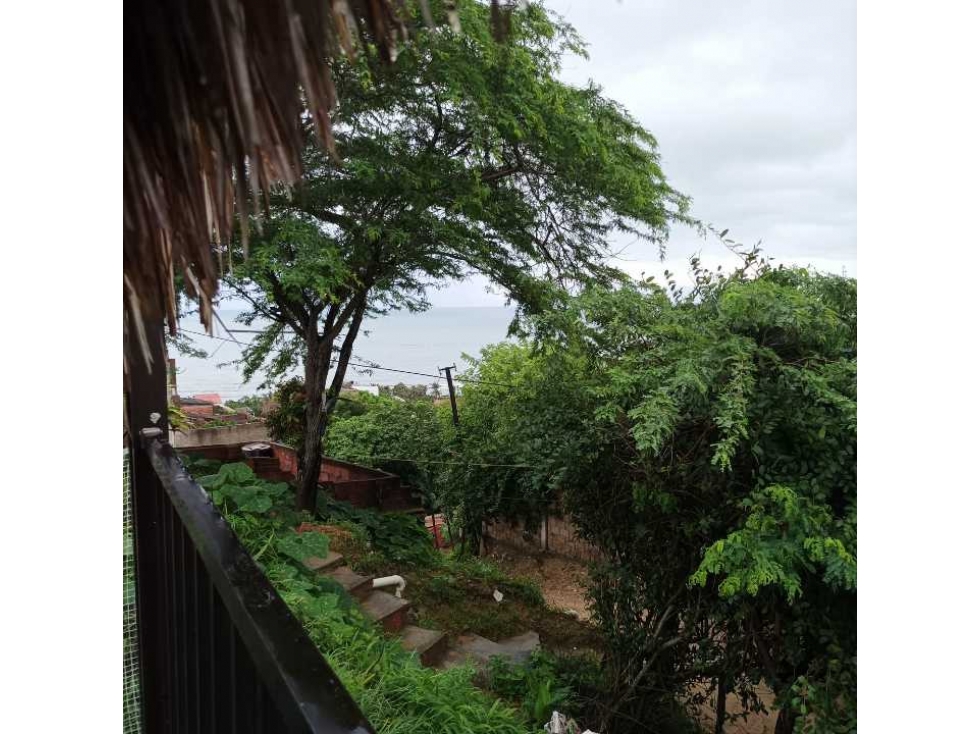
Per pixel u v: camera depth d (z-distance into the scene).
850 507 2.97
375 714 2.46
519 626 5.42
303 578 3.89
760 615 3.54
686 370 3.30
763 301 3.30
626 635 4.21
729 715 3.94
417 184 5.38
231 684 0.74
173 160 1.12
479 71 5.40
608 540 4.36
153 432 1.56
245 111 0.97
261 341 6.76
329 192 5.41
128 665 1.65
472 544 8.79
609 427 3.95
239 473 4.48
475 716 2.83
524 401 5.25
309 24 1.00
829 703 2.90
